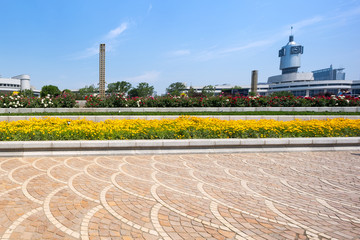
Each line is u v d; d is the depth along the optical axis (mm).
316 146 7156
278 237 2691
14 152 5777
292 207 3488
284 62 199000
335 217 3211
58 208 3264
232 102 14508
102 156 6090
